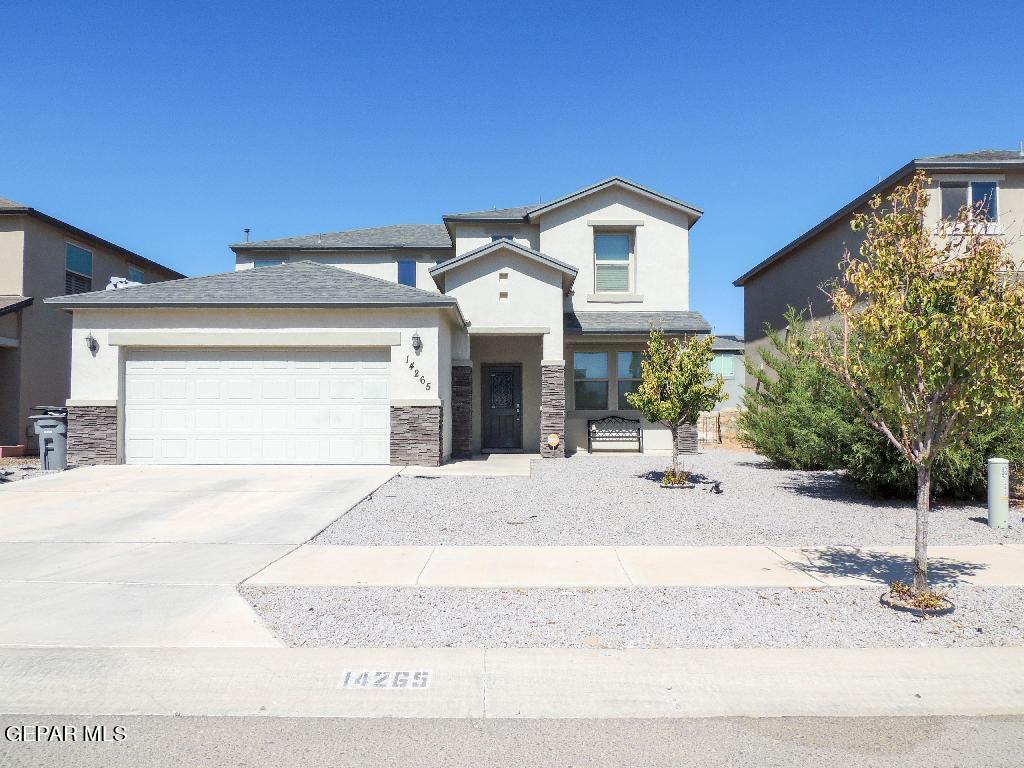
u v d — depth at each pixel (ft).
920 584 19.54
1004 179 50.96
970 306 18.04
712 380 44.39
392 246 75.51
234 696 14.10
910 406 19.84
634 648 16.48
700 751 12.15
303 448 46.47
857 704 13.91
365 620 18.22
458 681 14.76
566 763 11.73
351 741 12.43
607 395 62.23
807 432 41.32
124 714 13.39
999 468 30.45
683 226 64.34
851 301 21.35
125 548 25.54
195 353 46.42
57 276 63.62
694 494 38.50
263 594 20.31
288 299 45.60
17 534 27.68
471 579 21.79
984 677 15.02
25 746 12.23
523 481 42.29
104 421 45.80
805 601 19.84
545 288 55.26
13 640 16.63
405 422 46.39
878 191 54.54
